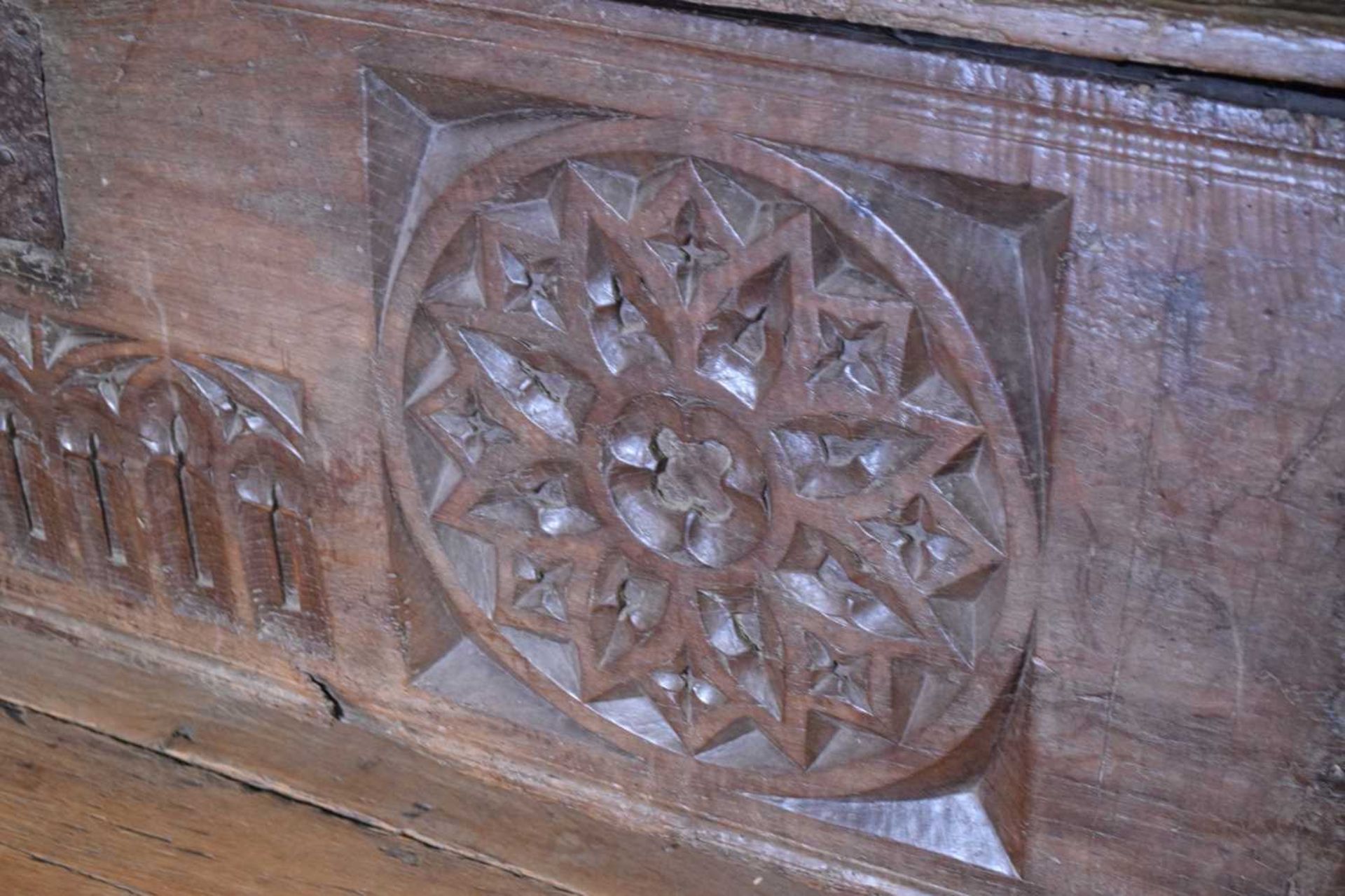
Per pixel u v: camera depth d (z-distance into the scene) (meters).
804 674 1.17
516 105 1.12
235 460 1.24
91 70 1.18
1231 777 1.11
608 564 1.18
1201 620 1.08
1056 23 1.02
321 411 1.21
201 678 1.31
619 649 1.20
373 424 1.20
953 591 1.13
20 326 1.26
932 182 1.07
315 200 1.17
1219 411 1.05
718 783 1.21
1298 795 1.10
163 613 1.31
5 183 1.23
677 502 1.16
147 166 1.19
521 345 1.16
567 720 1.23
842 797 1.19
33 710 1.30
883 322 1.09
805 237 1.09
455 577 1.22
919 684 1.16
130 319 1.23
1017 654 1.12
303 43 1.14
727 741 1.20
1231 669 1.09
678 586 1.17
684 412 1.14
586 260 1.13
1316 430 1.04
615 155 1.11
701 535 1.16
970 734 1.15
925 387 1.10
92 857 1.22
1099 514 1.08
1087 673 1.11
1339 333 1.03
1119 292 1.05
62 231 1.23
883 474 1.12
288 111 1.15
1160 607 1.09
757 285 1.11
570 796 1.25
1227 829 1.12
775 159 1.08
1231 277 1.03
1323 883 1.11
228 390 1.23
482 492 1.19
